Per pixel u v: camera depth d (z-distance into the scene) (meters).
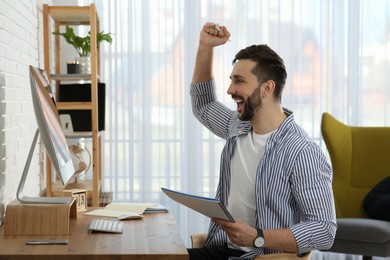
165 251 2.09
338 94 4.73
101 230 2.37
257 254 2.34
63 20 4.18
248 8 4.66
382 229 3.57
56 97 4.10
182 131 4.68
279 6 4.67
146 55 4.62
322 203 2.27
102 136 4.61
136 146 4.66
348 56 4.71
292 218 2.38
